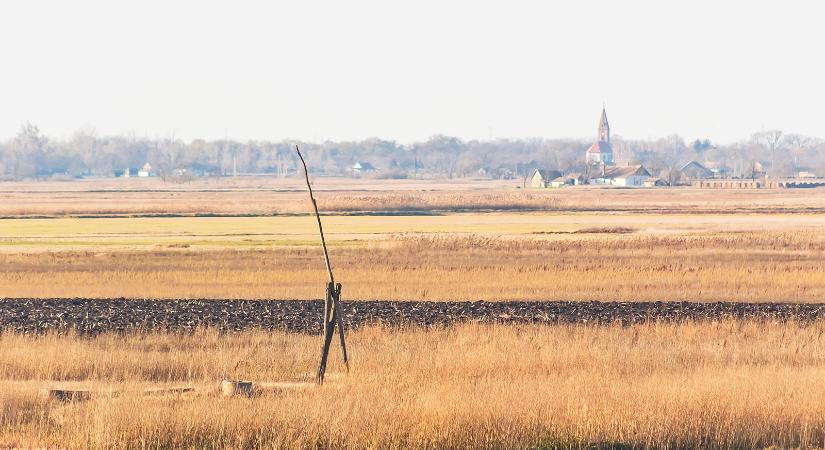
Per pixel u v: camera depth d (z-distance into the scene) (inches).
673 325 5068.9
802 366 3875.5
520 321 5477.4
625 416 2898.6
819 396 3107.8
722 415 2935.5
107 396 3161.9
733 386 3196.4
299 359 3941.9
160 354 4079.7
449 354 3853.3
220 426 2783.0
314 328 5187.0
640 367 3789.4
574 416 2883.9
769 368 3703.3
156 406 2952.8
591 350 4033.0
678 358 4057.6
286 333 4950.8
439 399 2992.1
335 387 3373.5
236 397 3149.6
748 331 4926.2
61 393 3267.7
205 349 4345.5
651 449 2785.4
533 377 3545.8
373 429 2760.8
